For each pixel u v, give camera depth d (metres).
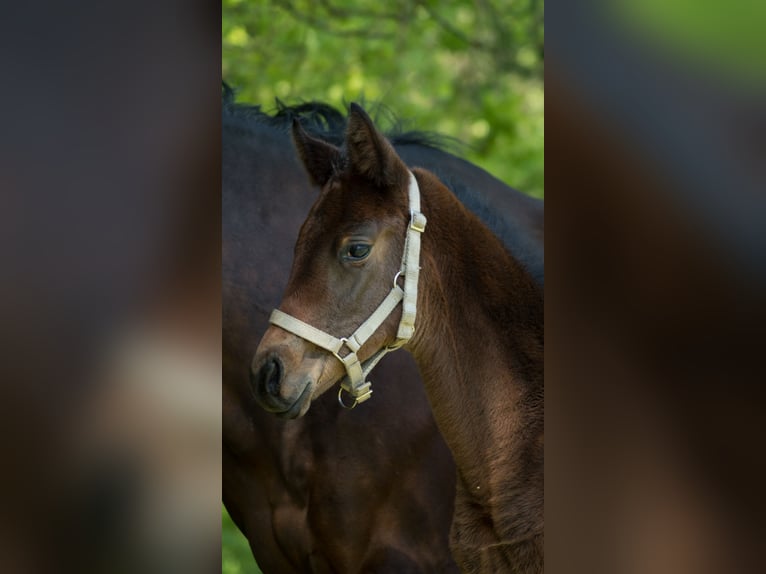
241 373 4.92
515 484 4.09
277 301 4.95
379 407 4.90
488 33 11.08
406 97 10.83
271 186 5.08
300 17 9.84
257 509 5.07
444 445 4.95
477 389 4.18
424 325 4.07
